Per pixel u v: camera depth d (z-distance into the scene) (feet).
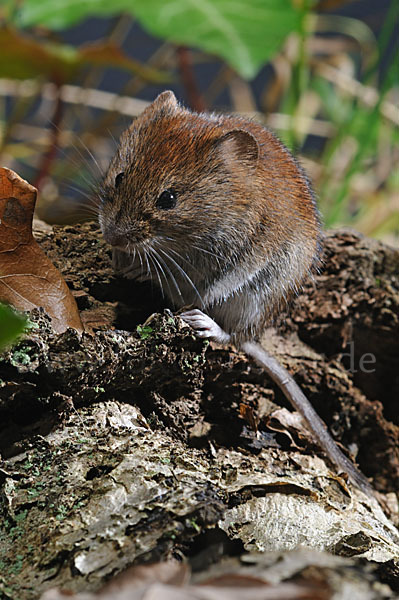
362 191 2.72
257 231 1.94
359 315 2.04
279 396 1.97
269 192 1.94
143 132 1.93
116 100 2.63
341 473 1.91
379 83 2.92
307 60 2.64
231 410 1.92
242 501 1.81
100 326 1.90
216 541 1.77
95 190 1.97
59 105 2.38
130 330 1.91
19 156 2.55
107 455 1.81
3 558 1.76
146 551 1.75
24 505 1.79
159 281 1.94
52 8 2.19
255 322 1.95
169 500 1.77
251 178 1.93
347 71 2.84
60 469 1.81
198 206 1.92
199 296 1.95
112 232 1.91
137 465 1.80
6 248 1.84
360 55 3.07
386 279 2.05
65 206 2.39
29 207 1.84
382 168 2.76
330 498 1.86
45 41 2.51
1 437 1.82
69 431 1.83
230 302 1.95
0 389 1.81
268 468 1.88
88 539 1.76
